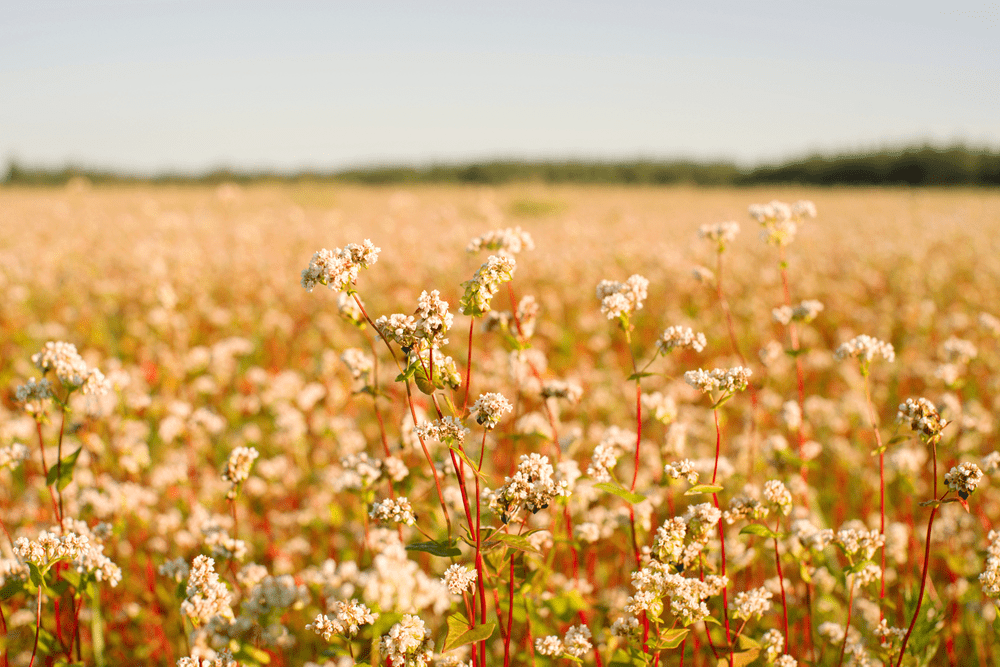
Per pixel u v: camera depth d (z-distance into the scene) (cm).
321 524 474
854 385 704
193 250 1348
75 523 309
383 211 2739
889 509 498
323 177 5628
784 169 6188
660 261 1391
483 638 219
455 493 334
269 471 495
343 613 250
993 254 1543
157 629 378
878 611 316
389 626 291
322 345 934
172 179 5281
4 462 303
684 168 6856
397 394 531
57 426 523
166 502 506
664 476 328
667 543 256
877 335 930
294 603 308
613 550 470
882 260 1525
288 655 364
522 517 264
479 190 4238
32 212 2398
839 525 465
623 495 237
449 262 1352
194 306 1086
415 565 318
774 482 276
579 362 863
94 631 331
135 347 865
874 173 5488
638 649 250
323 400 659
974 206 2831
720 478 390
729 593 341
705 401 718
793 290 1255
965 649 371
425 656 241
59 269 1338
